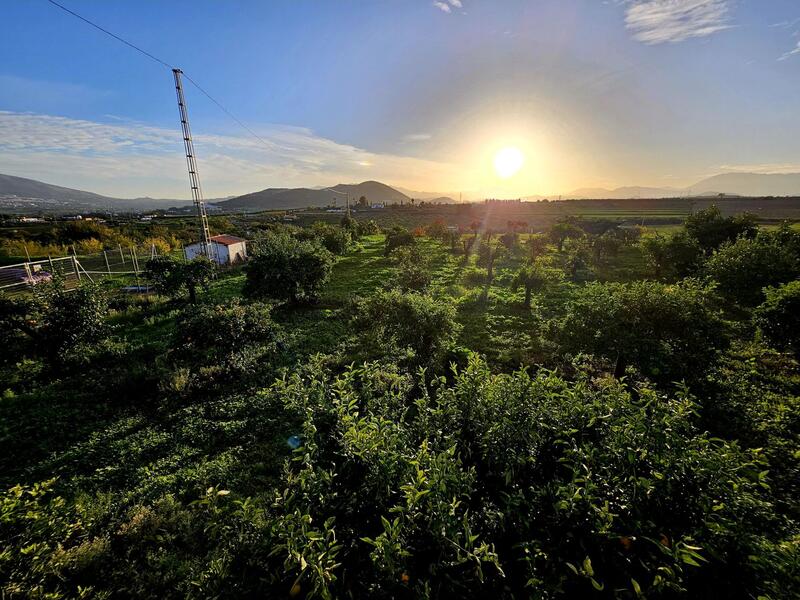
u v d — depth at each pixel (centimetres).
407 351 911
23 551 366
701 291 909
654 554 304
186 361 1099
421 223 9075
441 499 311
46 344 1055
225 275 2739
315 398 500
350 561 319
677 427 388
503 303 1867
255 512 357
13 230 4447
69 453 721
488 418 447
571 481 350
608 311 862
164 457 710
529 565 279
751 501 338
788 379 944
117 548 502
